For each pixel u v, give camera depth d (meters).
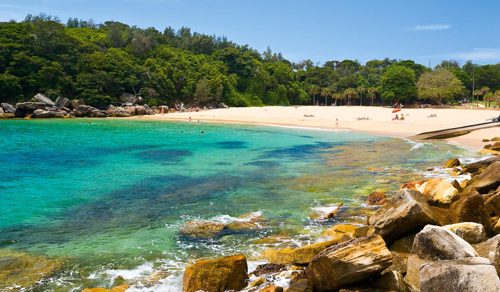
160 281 9.78
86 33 123.88
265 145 37.31
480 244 8.80
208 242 12.56
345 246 8.10
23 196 18.36
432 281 6.63
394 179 20.89
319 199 17.36
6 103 74.75
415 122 58.06
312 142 39.66
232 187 19.92
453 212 11.03
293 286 8.49
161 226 14.18
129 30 134.50
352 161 27.45
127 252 11.88
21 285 9.71
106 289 9.31
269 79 141.38
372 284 7.82
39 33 91.12
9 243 12.69
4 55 83.88
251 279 9.52
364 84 144.38
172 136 45.75
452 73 130.50
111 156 30.23
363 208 15.82
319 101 156.88
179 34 170.50
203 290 8.92
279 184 20.44
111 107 86.00
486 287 6.05
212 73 123.81
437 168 23.06
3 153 31.34
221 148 35.09
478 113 72.56
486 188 14.08
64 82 86.94
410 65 152.75
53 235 13.41
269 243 12.29
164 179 21.95
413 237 10.17
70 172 23.92
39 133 47.59
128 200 17.69
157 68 109.81
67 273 10.45
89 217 15.34
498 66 149.75
